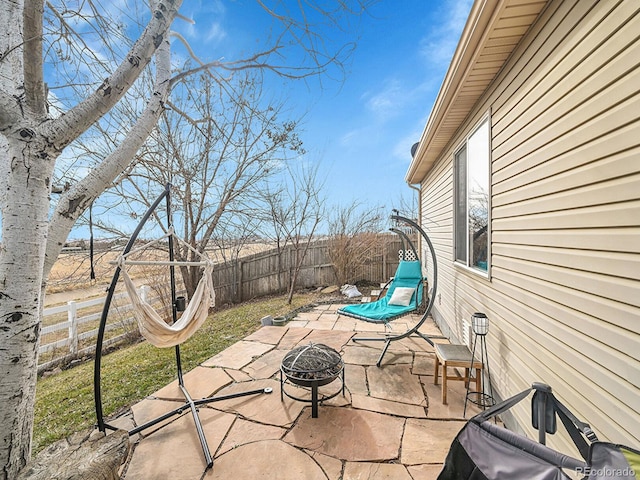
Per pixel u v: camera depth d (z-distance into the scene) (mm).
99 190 1939
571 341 1524
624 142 1194
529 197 1941
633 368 1151
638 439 1121
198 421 2275
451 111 3240
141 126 2104
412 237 8312
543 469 973
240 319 5836
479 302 2924
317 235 8742
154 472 1880
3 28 1701
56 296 5648
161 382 3174
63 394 3035
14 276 1490
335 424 2318
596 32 1348
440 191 4871
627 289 1182
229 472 1869
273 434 2215
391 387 2877
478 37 2078
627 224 1181
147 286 6223
